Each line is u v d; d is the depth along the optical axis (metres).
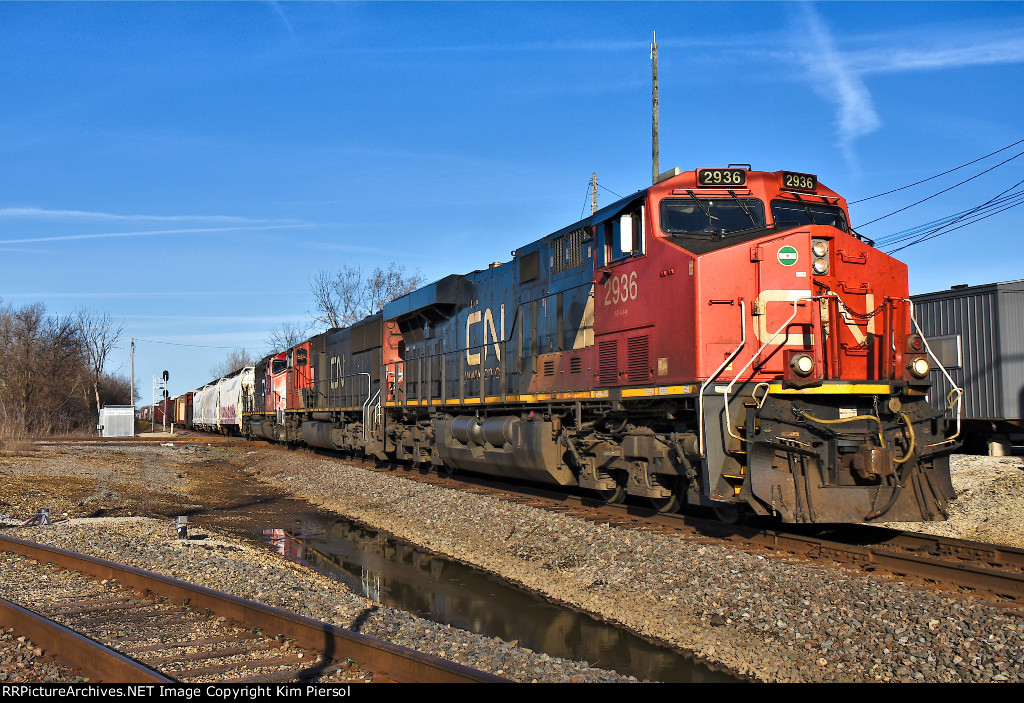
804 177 11.82
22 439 39.22
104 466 26.89
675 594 8.89
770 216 11.48
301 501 20.33
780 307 10.46
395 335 24.02
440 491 16.41
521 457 15.15
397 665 5.81
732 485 10.22
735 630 7.78
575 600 9.66
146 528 13.90
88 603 8.23
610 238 12.86
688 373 10.52
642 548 10.25
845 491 9.66
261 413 41.94
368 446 24.34
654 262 11.45
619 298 12.41
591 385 13.22
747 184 11.61
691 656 7.62
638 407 12.06
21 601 8.39
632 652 7.81
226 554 11.83
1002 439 18.92
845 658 6.74
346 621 8.01
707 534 10.95
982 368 18.77
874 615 7.27
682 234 11.35
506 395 16.33
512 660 6.80
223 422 53.12
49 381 65.81
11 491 18.86
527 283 15.90
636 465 12.30
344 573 11.82
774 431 9.70
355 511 17.50
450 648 7.11
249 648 6.58
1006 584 7.88
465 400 18.25
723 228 11.36
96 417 76.56
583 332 13.56
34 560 10.62
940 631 6.82
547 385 14.77
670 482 12.27
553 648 7.96
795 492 9.72
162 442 43.94
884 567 8.88
